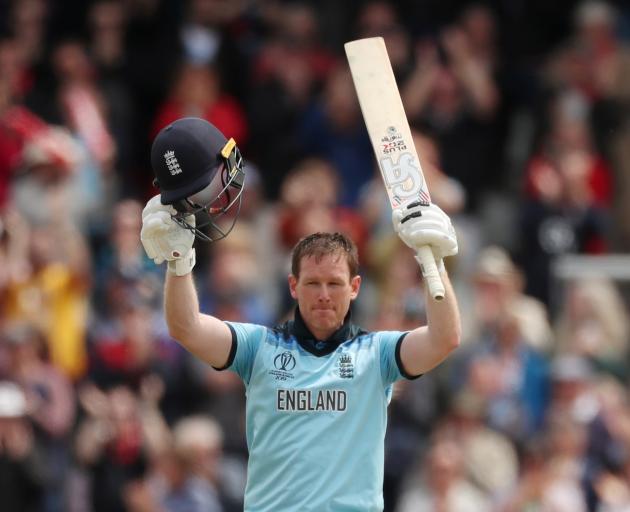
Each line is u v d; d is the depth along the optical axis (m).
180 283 24.31
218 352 24.78
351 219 51.06
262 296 49.19
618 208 57.56
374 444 24.47
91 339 44.75
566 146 56.62
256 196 51.69
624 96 58.97
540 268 53.50
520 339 46.94
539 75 59.31
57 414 42.59
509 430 45.09
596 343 48.81
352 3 60.47
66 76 54.12
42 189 47.09
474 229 51.38
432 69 56.56
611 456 44.38
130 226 46.38
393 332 25.16
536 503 42.81
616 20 61.97
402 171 24.78
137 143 57.16
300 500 24.06
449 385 45.94
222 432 44.75
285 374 24.61
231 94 57.22
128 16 57.69
